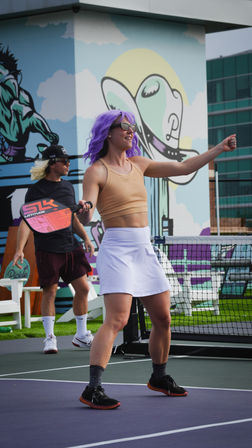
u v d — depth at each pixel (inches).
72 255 328.2
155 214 585.0
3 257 546.9
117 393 222.4
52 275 325.7
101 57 555.5
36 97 553.3
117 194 202.1
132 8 553.6
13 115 560.7
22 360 307.0
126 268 201.0
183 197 604.1
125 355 321.4
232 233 1170.6
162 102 592.7
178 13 581.0
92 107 550.0
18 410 197.8
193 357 312.7
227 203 2635.3
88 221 200.2
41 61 551.5
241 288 624.1
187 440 159.0
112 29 562.3
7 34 562.9
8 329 416.2
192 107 613.6
